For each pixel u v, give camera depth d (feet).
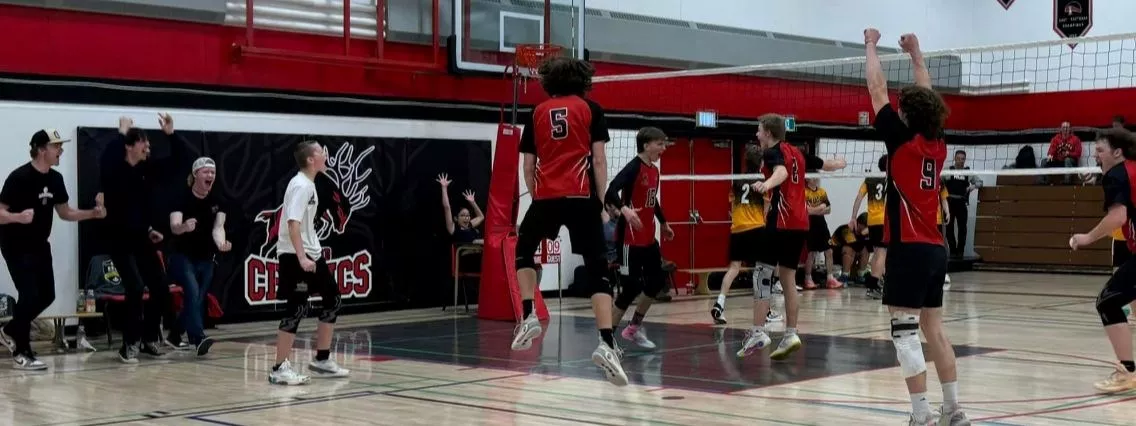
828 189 63.77
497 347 33.94
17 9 36.94
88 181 38.27
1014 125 69.67
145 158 31.81
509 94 50.21
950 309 45.21
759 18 60.85
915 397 19.16
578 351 32.73
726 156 60.44
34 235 30.12
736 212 39.47
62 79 37.81
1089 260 65.46
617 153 53.83
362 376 28.14
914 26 68.95
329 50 44.50
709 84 57.88
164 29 40.14
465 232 47.21
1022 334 36.32
